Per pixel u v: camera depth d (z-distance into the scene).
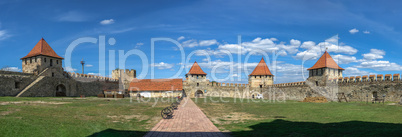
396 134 10.09
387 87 34.47
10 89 37.97
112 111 20.98
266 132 12.12
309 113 19.38
